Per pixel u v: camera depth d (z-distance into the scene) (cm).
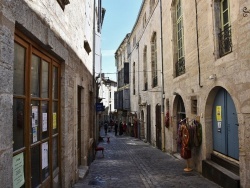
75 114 669
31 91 370
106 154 1401
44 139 423
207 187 716
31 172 365
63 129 534
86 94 934
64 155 533
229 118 732
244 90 590
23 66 340
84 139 875
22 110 335
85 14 890
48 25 409
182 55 1141
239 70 612
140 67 2312
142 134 2317
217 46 758
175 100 1242
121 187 711
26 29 315
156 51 1697
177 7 1227
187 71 1017
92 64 1219
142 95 2234
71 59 612
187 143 920
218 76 730
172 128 1277
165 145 1438
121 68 3609
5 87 256
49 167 452
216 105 814
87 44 869
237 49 621
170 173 900
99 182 732
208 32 802
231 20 652
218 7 769
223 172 698
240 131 611
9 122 265
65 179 532
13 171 300
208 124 848
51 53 457
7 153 260
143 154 1378
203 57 845
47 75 453
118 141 2252
